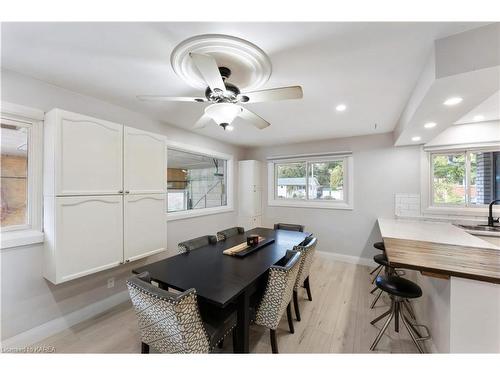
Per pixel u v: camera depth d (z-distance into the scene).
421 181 3.30
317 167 4.30
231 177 4.57
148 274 1.51
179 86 1.98
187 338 1.16
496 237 2.53
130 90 2.06
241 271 1.67
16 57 1.54
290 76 1.76
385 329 1.82
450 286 1.34
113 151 2.08
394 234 2.37
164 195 2.60
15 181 1.83
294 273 1.77
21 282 1.77
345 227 3.87
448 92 1.53
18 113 1.75
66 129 1.78
